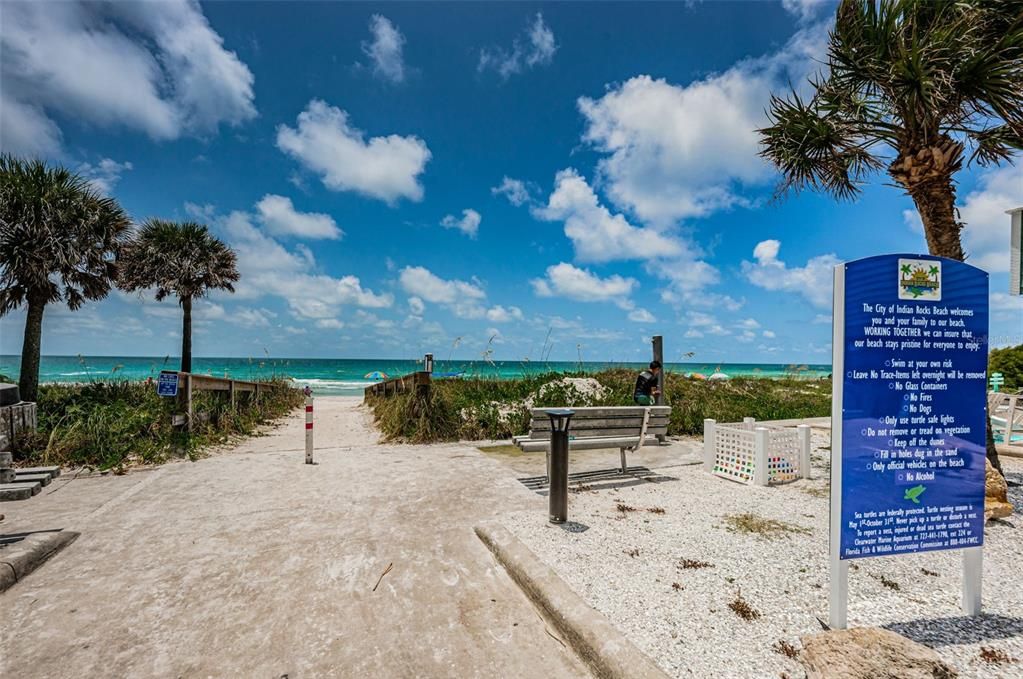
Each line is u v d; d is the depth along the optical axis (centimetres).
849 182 634
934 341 264
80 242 995
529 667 237
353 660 240
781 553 354
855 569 327
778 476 573
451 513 460
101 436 687
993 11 448
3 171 929
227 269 1747
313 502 495
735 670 218
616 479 588
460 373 1421
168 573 334
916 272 261
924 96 432
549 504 455
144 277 1579
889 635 218
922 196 501
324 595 305
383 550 374
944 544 264
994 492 429
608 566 330
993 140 523
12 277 929
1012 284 490
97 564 348
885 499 256
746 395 1341
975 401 270
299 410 1517
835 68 516
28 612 283
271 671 231
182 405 764
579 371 1439
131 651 246
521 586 317
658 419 610
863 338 253
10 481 538
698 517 439
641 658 223
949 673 196
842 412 251
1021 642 240
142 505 485
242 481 578
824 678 194
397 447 809
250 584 318
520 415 939
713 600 283
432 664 238
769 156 605
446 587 317
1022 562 338
